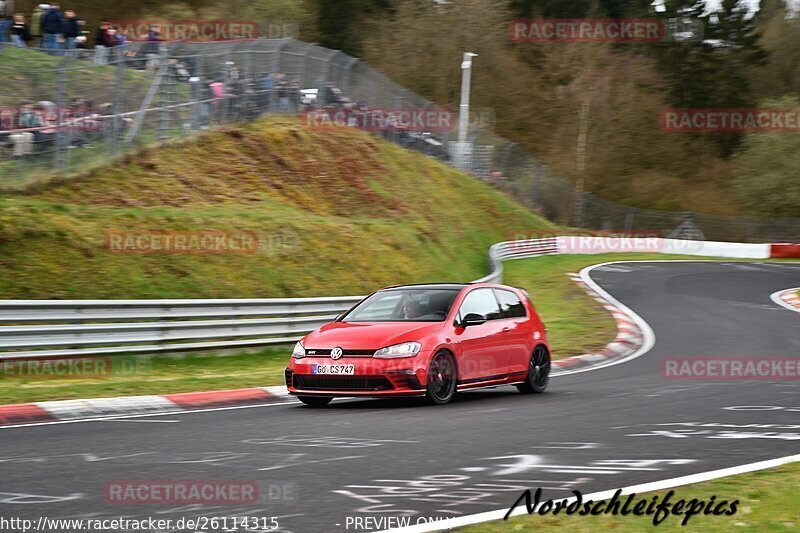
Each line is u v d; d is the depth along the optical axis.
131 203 51.12
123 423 21.23
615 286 75.44
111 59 55.56
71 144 51.69
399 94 94.81
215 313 36.47
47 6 60.88
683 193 164.50
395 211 76.12
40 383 29.42
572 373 33.62
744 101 180.62
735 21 188.00
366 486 14.21
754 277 88.56
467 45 152.38
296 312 39.84
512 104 161.75
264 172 65.88
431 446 17.84
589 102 161.50
